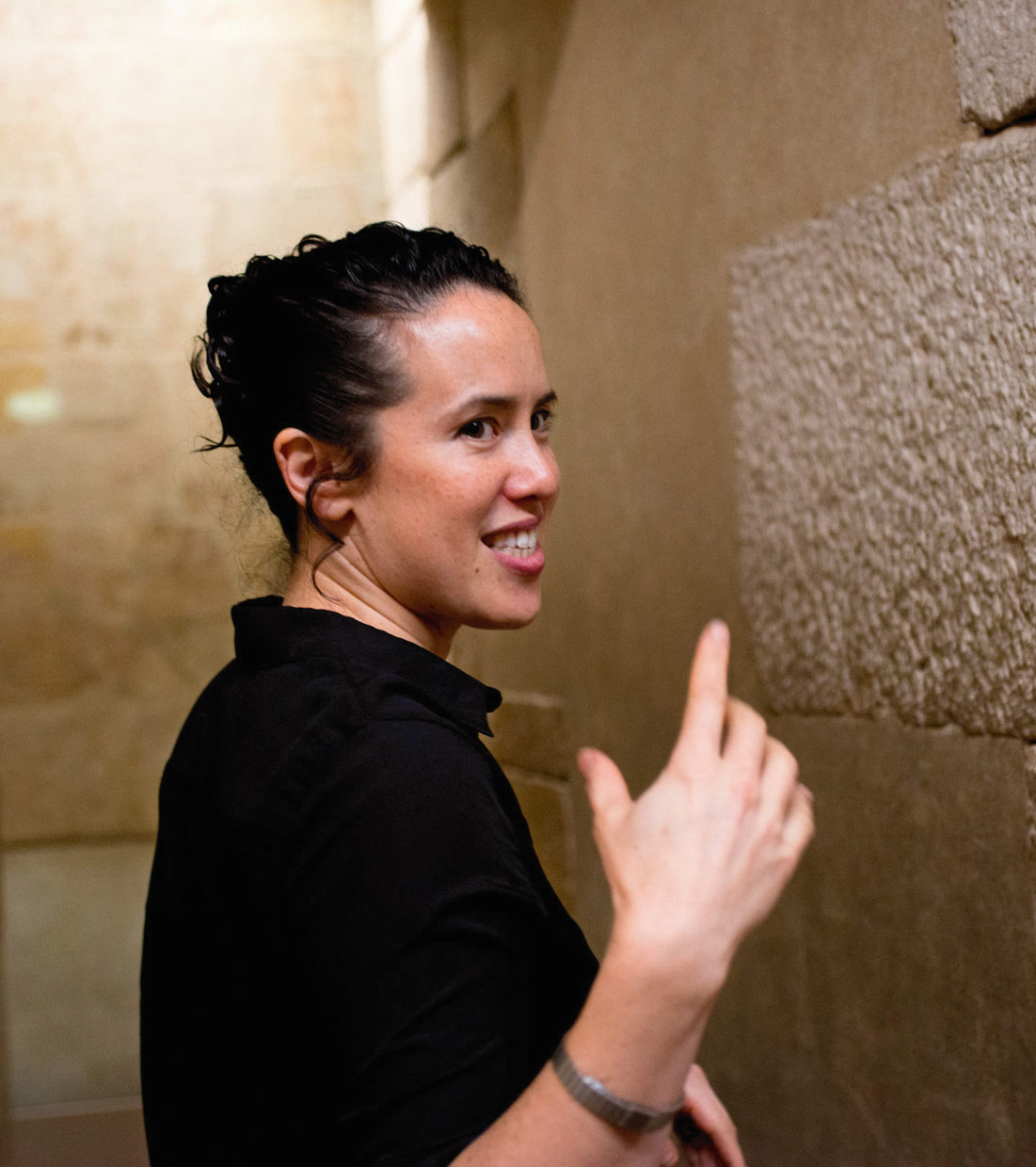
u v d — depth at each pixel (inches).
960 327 58.6
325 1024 28.9
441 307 35.1
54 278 159.0
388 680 32.5
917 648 63.2
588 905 107.2
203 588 160.4
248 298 37.8
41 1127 147.1
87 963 156.5
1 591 157.1
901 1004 66.6
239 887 31.5
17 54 158.7
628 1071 25.5
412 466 34.9
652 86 89.0
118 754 158.7
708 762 27.8
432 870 28.7
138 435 159.9
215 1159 31.9
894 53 62.5
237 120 162.6
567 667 110.2
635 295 93.8
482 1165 25.8
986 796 58.9
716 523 83.2
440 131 138.1
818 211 69.9
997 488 56.7
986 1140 60.0
